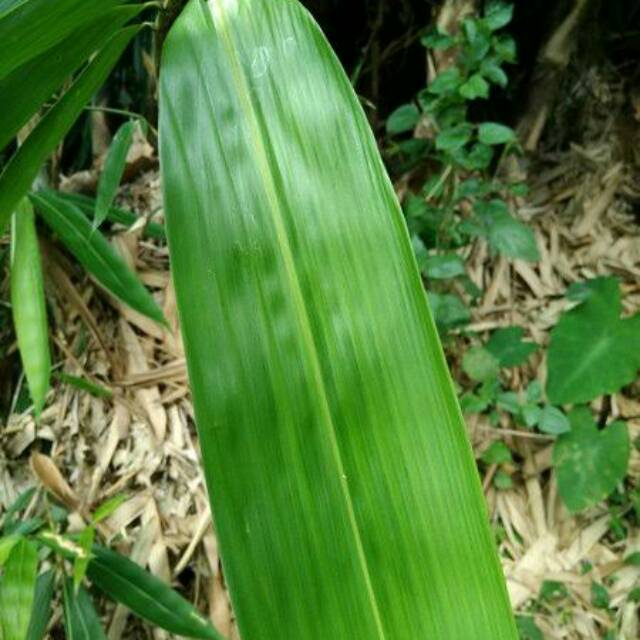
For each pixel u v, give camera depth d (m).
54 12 0.22
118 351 0.66
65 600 0.53
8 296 0.69
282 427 0.20
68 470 0.63
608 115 0.82
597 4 0.74
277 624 0.19
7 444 0.66
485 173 0.74
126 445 0.63
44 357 0.52
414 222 0.68
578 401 0.65
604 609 0.61
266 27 0.23
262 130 0.22
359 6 0.79
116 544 0.59
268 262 0.21
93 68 0.26
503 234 0.66
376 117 0.81
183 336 0.20
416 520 0.20
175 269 0.21
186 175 0.22
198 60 0.23
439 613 0.19
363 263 0.21
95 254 0.58
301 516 0.19
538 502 0.66
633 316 0.67
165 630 0.54
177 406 0.64
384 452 0.20
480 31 0.64
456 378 0.69
